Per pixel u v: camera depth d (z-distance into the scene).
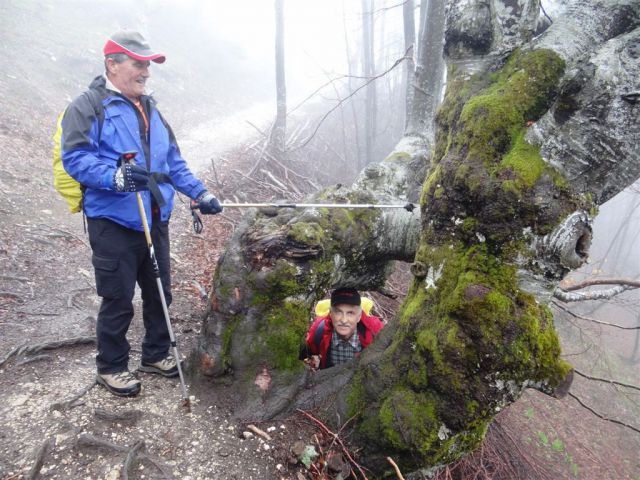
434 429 2.11
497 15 2.39
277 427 2.42
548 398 9.64
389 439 2.18
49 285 4.20
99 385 2.62
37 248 4.85
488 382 2.02
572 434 8.73
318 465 2.27
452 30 2.55
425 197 2.47
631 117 1.87
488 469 4.66
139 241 2.46
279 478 2.19
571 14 2.28
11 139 8.01
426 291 2.37
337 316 3.31
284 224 2.72
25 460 2.04
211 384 2.62
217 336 2.61
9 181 6.38
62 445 2.14
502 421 6.10
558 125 2.00
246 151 11.95
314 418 2.47
